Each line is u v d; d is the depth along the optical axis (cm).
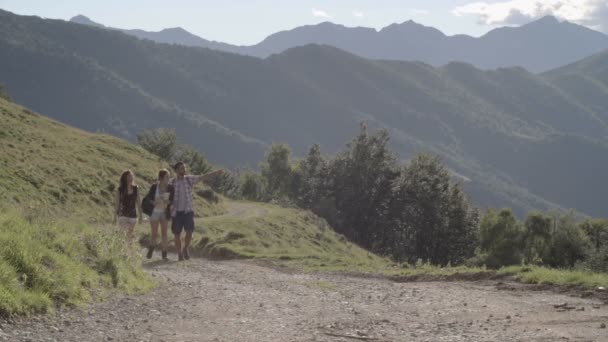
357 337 795
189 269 1797
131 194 1619
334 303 1184
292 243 5109
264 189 13350
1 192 3322
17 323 763
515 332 808
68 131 6738
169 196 1962
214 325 881
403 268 2153
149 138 12781
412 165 10488
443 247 10181
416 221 10181
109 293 1050
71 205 4128
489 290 1370
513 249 8950
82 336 745
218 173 2002
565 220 8969
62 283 942
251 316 980
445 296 1269
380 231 10312
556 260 8812
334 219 10169
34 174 4275
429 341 761
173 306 1036
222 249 2847
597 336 758
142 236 3052
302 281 1688
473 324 899
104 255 1179
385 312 1057
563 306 1060
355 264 2402
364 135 10731
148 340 750
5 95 12106
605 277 1387
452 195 10406
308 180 11550
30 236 1035
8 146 4697
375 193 10412
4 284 820
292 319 959
